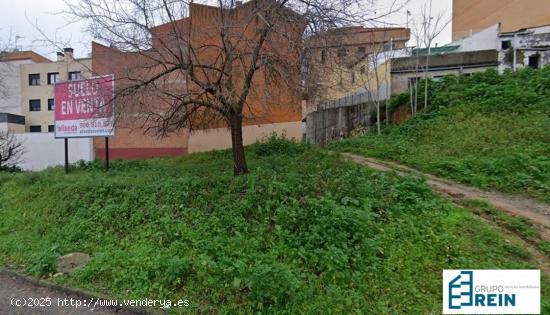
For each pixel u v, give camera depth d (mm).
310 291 3461
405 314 3129
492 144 8500
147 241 5121
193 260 4207
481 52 15375
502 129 9055
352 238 4117
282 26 6246
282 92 7445
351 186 5434
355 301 3316
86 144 22234
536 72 11883
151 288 3949
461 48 19484
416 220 4520
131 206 6242
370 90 15234
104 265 4582
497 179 6574
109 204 6496
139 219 5785
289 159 9719
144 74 7270
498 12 21734
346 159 8719
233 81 6992
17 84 37875
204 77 7246
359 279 3576
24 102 37844
